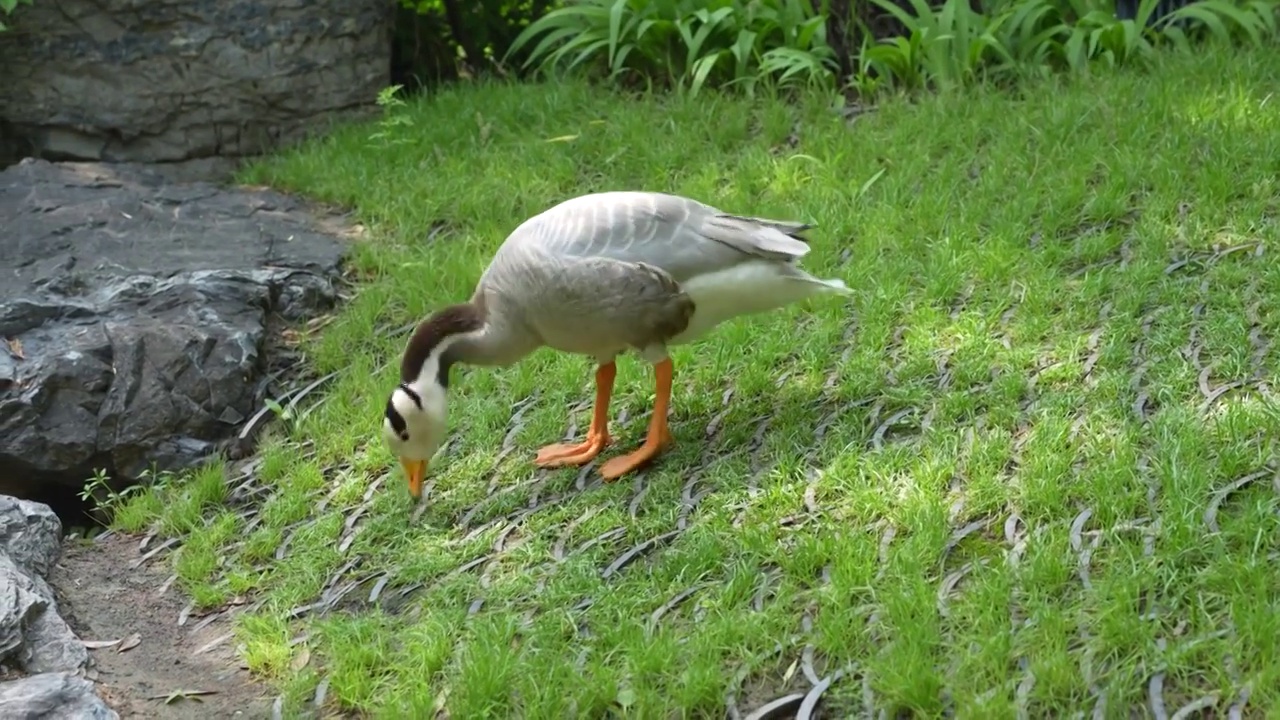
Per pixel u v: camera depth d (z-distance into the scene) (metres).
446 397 4.37
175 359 4.76
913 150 5.18
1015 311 4.60
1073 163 4.99
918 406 4.37
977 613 3.90
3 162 5.86
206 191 5.52
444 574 4.25
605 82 5.80
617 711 3.91
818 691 3.87
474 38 6.38
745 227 4.31
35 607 4.17
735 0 5.76
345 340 4.91
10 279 4.97
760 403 4.48
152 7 5.79
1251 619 3.79
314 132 5.96
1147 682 3.78
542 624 4.06
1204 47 5.54
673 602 4.07
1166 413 4.18
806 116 5.46
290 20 5.90
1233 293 4.47
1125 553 3.95
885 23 5.92
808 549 4.07
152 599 4.37
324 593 4.29
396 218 5.32
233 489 4.63
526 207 5.25
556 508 4.34
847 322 4.65
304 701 4.05
